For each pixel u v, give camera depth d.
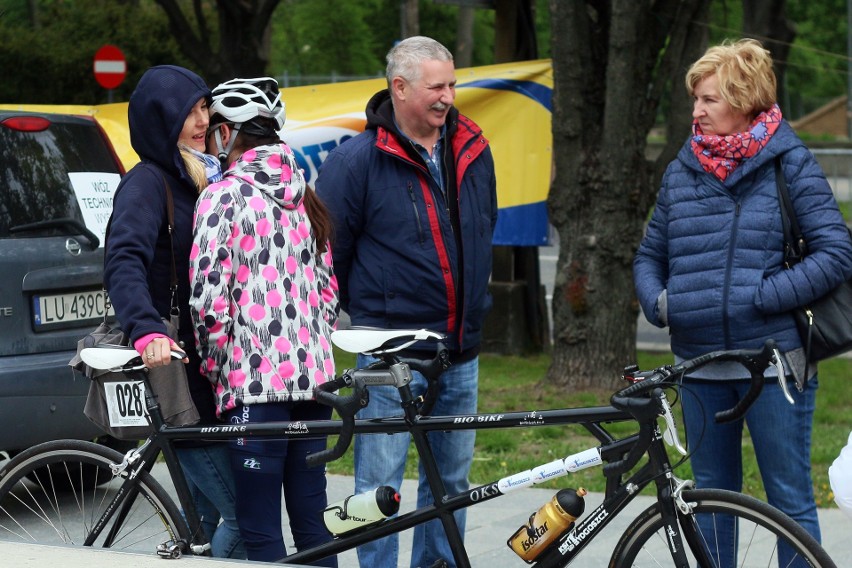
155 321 4.50
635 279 5.18
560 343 11.07
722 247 4.83
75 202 7.43
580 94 10.75
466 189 5.30
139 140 4.77
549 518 4.23
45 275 7.06
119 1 27.12
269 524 4.73
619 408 4.07
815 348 4.78
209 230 4.59
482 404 10.35
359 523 4.55
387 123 5.19
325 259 4.97
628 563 4.30
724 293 4.80
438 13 42.81
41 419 6.95
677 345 5.04
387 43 44.22
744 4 11.84
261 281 4.64
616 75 10.42
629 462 4.06
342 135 11.16
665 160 10.83
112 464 4.88
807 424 4.90
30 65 24.52
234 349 4.64
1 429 6.79
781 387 4.40
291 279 4.70
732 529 4.21
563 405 10.20
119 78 19.02
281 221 4.71
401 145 5.18
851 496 4.50
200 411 4.90
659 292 5.05
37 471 5.07
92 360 4.63
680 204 4.94
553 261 23.34
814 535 4.93
